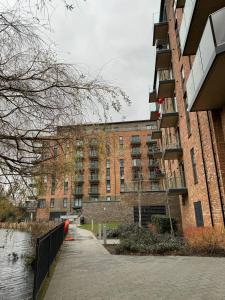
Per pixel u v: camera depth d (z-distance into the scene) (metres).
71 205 51.59
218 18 7.62
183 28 11.88
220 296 4.66
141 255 9.52
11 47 4.31
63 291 5.18
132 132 54.72
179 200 20.42
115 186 51.47
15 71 4.40
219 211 10.50
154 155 25.53
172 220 15.59
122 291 5.12
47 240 6.34
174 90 19.80
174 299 4.57
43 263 5.46
